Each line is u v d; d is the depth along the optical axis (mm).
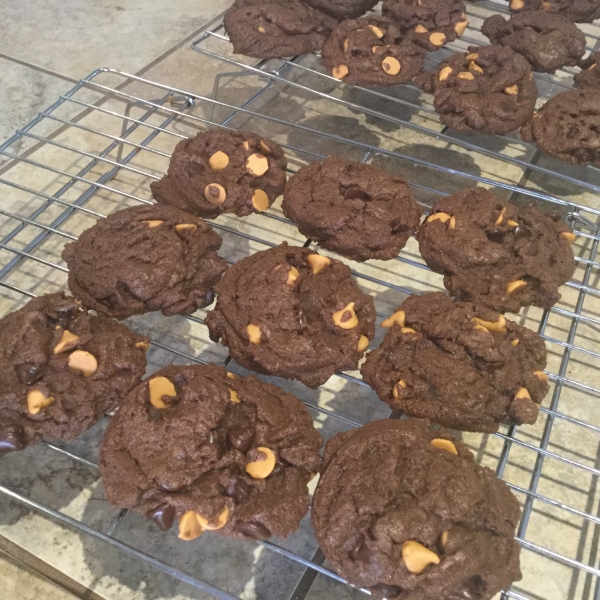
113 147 382
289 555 230
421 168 408
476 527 222
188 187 319
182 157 322
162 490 226
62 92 457
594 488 294
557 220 314
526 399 253
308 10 396
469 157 417
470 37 476
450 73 356
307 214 306
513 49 392
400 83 366
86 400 247
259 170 318
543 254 295
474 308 273
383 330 331
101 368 253
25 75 467
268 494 232
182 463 229
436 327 265
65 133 426
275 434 238
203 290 290
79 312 271
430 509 219
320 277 286
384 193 309
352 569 217
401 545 212
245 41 378
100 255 285
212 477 230
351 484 226
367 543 214
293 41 381
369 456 234
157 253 282
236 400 246
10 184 330
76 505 284
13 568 271
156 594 266
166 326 336
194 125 435
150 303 281
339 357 267
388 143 425
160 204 309
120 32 508
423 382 259
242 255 362
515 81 352
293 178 322
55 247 368
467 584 217
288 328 268
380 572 212
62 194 384
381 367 267
